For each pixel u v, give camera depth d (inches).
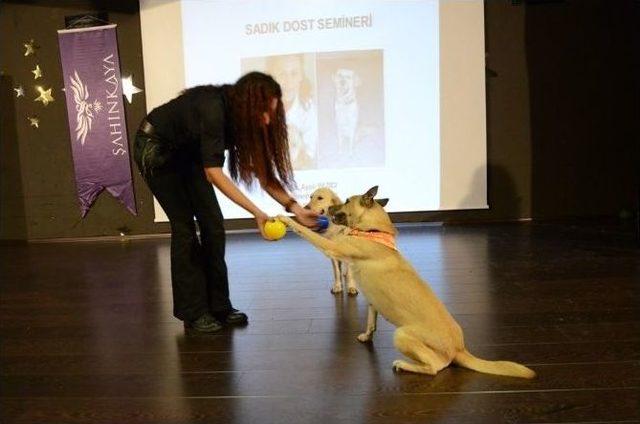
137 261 182.7
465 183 223.9
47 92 233.6
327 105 222.2
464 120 220.5
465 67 218.1
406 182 224.1
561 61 222.7
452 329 80.7
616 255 155.9
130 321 115.5
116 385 82.9
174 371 87.3
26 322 117.7
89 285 150.9
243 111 98.6
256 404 74.4
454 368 82.8
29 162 237.8
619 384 75.4
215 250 108.5
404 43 218.1
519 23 220.7
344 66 220.7
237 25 222.2
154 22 223.6
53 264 184.7
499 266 148.9
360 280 88.3
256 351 94.3
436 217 227.9
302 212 107.9
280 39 221.3
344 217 96.0
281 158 104.3
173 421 70.9
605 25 221.5
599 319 102.7
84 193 236.7
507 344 92.0
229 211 228.1
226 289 110.8
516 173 227.6
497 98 223.9
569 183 228.7
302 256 175.9
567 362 83.5
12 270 176.9
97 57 229.0
